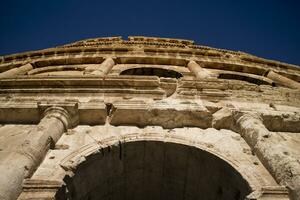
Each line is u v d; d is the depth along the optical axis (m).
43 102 10.83
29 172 7.66
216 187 9.41
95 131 10.22
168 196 10.68
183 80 12.52
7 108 10.82
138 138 9.57
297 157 8.87
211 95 11.96
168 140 9.51
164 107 10.70
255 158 8.98
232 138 10.12
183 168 9.88
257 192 7.33
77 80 12.12
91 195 9.51
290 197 7.16
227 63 23.78
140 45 29.14
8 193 6.65
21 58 25.77
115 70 20.52
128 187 10.41
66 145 9.26
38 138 8.67
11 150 8.77
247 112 10.76
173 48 26.02
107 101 11.36
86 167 8.75
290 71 25.62
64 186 7.53
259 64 25.83
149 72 21.53
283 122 11.07
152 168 10.08
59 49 25.56
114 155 9.41
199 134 10.28
